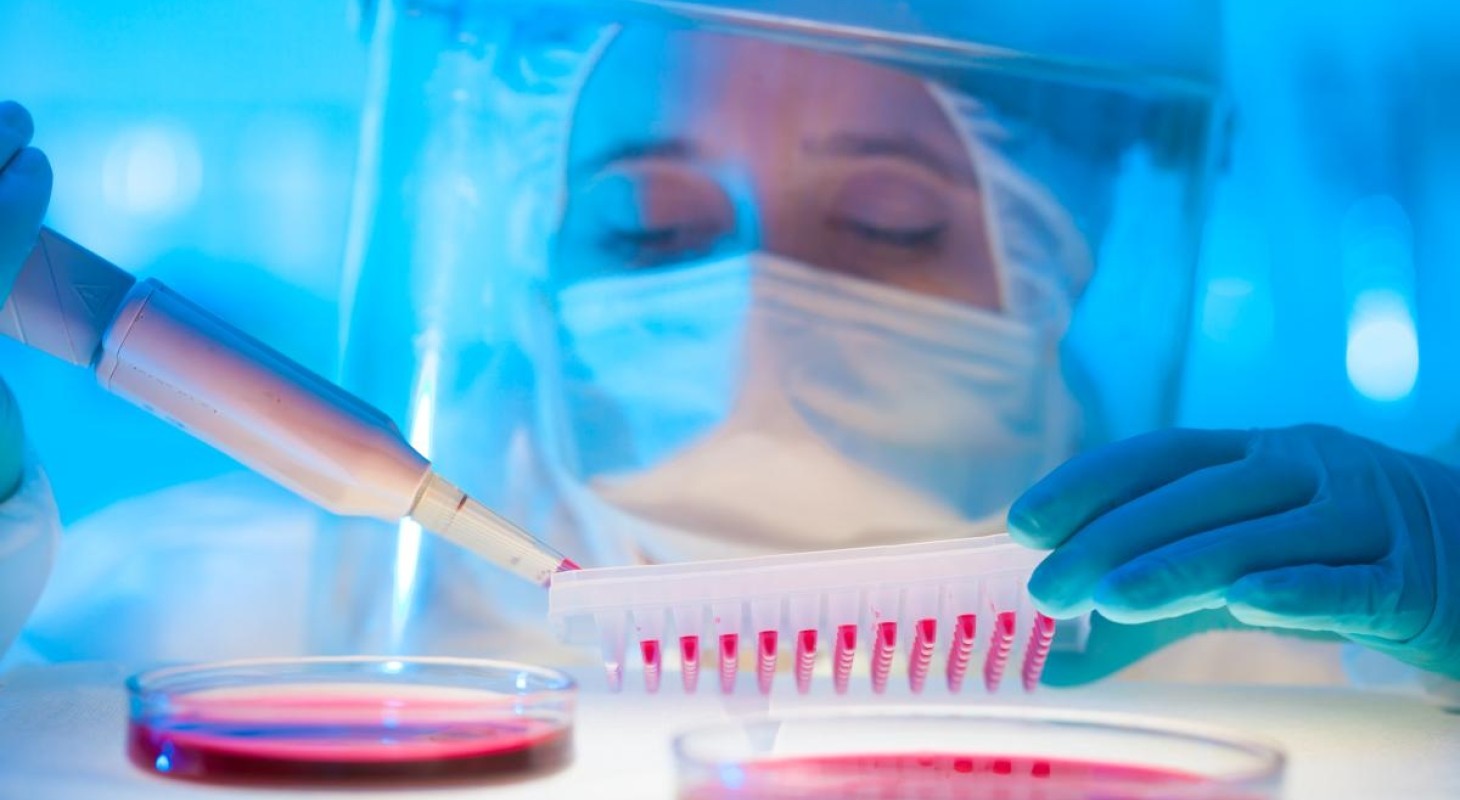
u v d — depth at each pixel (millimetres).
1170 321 1342
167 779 557
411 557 1297
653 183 1282
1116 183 1336
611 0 1271
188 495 1286
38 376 1264
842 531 1289
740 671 1064
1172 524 835
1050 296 1320
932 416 1300
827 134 1293
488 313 1280
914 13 1296
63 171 1261
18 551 918
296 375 787
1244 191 1413
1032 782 475
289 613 1294
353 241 1286
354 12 1271
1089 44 1326
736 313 1277
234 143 1277
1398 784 623
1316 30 1400
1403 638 863
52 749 646
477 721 580
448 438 1274
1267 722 823
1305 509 862
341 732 570
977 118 1311
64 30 1258
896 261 1300
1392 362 1428
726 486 1279
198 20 1268
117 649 1272
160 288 802
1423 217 1430
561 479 1277
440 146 1273
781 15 1279
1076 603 796
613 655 780
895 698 850
